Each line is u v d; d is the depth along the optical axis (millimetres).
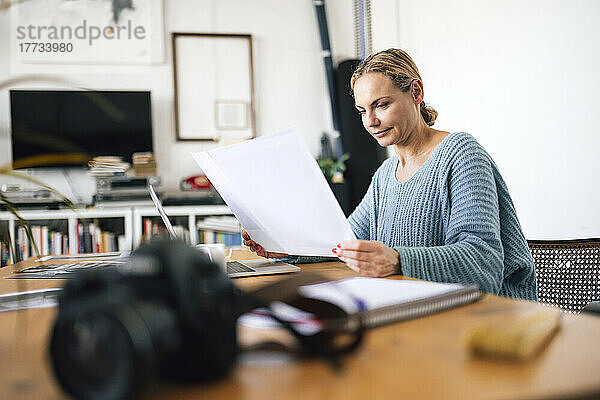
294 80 4156
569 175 2291
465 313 626
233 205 1229
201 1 4016
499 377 414
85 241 3441
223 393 393
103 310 359
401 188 1411
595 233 2143
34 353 512
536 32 2451
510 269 1204
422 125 1406
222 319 408
